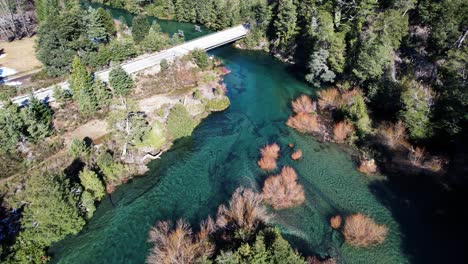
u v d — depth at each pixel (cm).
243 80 7194
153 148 4916
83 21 6756
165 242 3141
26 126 4388
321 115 5794
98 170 4256
